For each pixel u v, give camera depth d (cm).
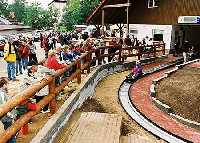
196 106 1416
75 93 1077
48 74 849
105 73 1828
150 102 1392
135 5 3102
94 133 813
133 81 1770
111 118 951
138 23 3103
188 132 1043
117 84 1664
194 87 1641
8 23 4997
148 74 2058
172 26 3206
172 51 3109
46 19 6550
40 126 793
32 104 664
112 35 3097
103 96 1409
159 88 1650
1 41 2698
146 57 2509
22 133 739
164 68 2342
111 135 805
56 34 3759
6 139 532
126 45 2453
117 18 3116
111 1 2762
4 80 665
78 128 847
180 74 2036
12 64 1416
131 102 1336
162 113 1238
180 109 1395
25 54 1599
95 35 3105
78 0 5081
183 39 3359
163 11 2950
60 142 768
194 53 2875
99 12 2888
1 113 497
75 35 3678
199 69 2191
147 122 1117
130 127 1049
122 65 2089
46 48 2266
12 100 557
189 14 2823
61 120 838
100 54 1850
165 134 1016
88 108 1144
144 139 873
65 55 1310
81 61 1363
